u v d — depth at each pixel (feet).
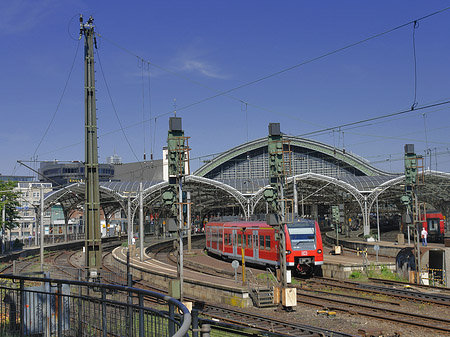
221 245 141.59
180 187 71.05
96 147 85.35
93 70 86.28
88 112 85.56
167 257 172.45
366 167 319.47
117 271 130.52
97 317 32.65
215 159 326.24
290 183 209.77
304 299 82.79
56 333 36.91
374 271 113.60
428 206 244.42
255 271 116.57
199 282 86.28
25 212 328.29
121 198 206.59
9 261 160.25
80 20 85.97
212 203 292.40
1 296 38.52
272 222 76.89
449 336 57.62
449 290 93.04
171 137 71.31
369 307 73.31
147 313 26.86
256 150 330.75
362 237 234.58
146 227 307.78
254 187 263.49
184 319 18.49
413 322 62.64
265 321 63.93
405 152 114.01
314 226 107.34
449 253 101.96
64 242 233.35
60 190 204.13
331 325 63.16
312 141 324.80
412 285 99.45
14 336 36.06
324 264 116.98
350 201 250.98
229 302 77.97
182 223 69.92
